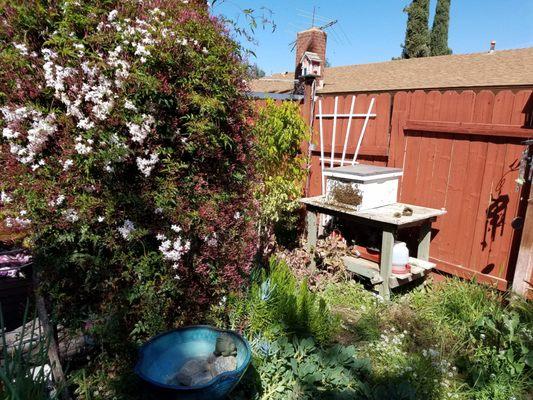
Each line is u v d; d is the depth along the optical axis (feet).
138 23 7.36
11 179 6.93
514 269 12.08
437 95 13.57
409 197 14.83
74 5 6.79
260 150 10.40
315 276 13.99
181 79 7.52
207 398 6.16
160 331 8.11
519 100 11.59
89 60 7.04
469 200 13.05
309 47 27.02
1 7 6.73
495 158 12.26
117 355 8.09
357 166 14.37
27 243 7.29
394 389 8.13
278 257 14.24
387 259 12.42
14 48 6.80
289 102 16.62
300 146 17.75
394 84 24.64
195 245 8.54
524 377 8.75
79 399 7.75
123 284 7.90
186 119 7.96
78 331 7.96
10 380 5.95
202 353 7.49
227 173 8.93
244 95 9.10
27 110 6.66
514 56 24.11
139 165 7.29
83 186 7.13
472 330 10.69
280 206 16.67
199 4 8.44
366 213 12.80
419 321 11.61
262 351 8.86
